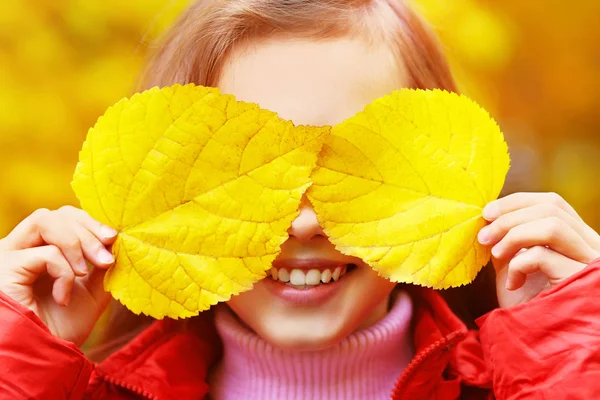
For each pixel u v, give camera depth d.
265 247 0.81
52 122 1.50
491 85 1.64
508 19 1.63
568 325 0.82
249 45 0.86
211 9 0.90
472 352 0.96
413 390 0.89
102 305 0.89
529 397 0.82
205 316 0.97
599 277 0.82
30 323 0.83
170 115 0.81
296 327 0.86
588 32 1.65
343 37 0.86
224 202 0.82
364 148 0.82
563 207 0.85
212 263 0.82
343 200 0.82
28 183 1.49
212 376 0.96
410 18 0.94
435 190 0.83
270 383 0.91
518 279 0.84
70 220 0.86
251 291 0.87
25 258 0.85
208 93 0.81
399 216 0.82
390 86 0.87
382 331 0.91
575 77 1.67
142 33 1.50
